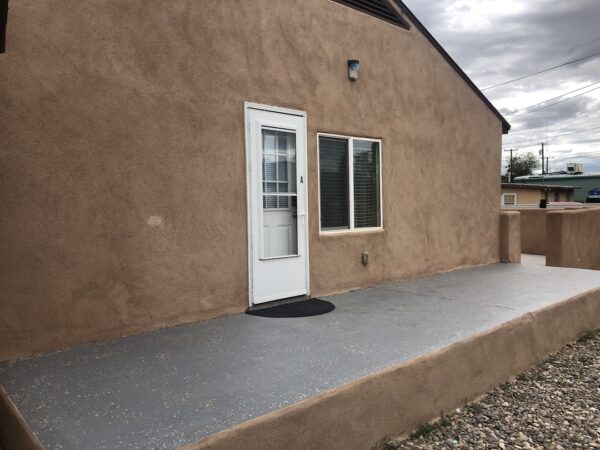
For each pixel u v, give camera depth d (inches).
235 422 114.7
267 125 224.1
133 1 178.9
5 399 127.0
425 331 189.5
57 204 162.6
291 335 184.5
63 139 163.3
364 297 251.1
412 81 305.7
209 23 201.6
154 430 110.7
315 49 246.5
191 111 196.4
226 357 160.4
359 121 271.3
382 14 286.8
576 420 167.6
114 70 174.6
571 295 255.4
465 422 164.1
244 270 217.0
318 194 250.2
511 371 201.8
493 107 376.2
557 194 1423.5
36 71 157.2
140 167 182.1
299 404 124.9
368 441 141.3
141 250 183.2
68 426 112.7
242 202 215.0
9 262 153.6
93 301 171.9
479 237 366.6
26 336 157.9
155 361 156.2
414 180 308.3
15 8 152.7
